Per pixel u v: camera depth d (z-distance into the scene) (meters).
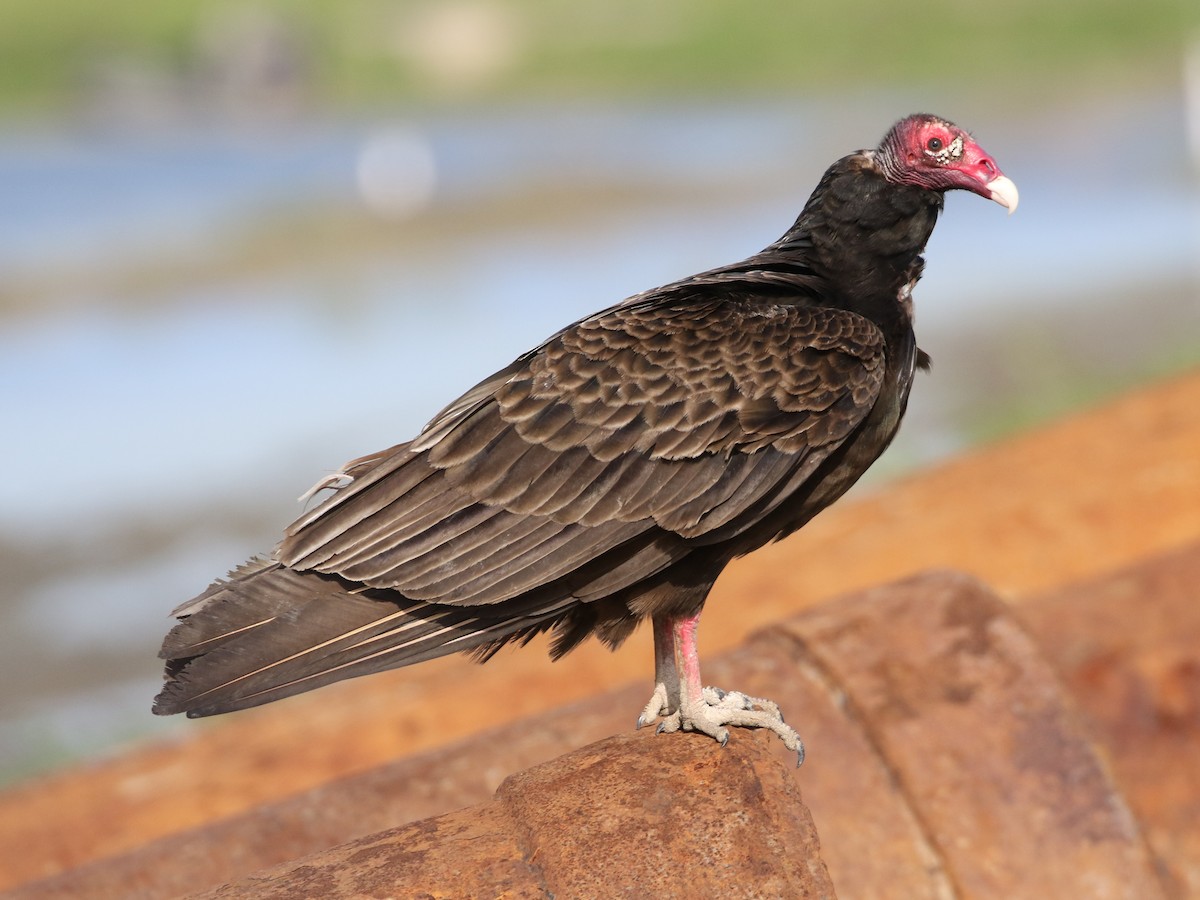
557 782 5.52
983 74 52.78
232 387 23.28
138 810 8.81
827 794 6.64
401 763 7.16
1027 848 6.52
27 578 16.98
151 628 16.03
